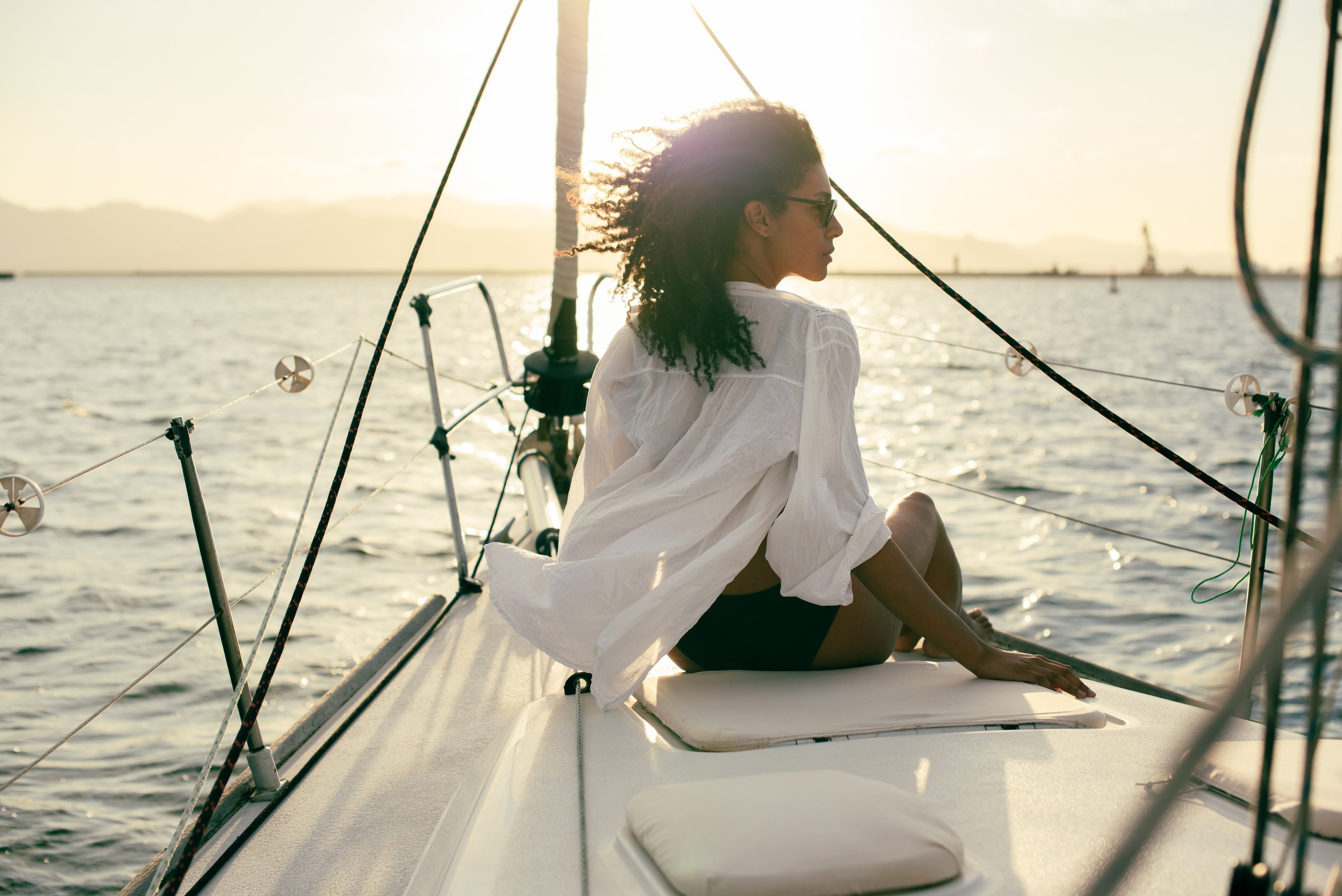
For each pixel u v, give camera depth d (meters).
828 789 0.94
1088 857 0.94
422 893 1.10
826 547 1.45
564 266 2.91
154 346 32.94
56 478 11.49
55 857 3.46
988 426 15.21
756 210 1.56
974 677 1.52
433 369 2.84
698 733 1.30
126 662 5.42
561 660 1.50
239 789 1.62
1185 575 6.85
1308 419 0.54
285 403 17.41
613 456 1.70
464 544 2.83
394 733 1.87
